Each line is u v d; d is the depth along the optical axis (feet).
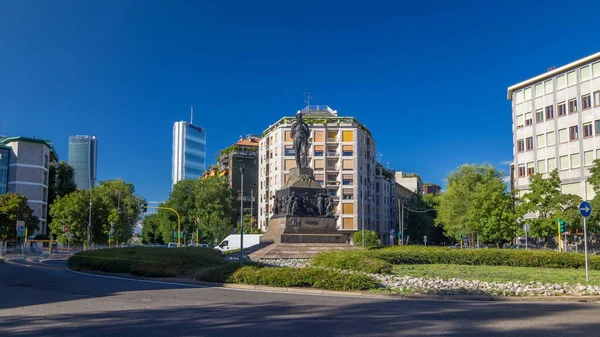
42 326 36.76
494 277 74.64
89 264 96.37
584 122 198.59
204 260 88.33
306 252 117.19
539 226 157.38
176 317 40.63
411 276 74.79
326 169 298.15
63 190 310.45
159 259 85.97
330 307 46.88
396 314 42.50
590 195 193.98
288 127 300.40
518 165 227.40
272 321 38.73
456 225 219.41
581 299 54.54
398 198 403.54
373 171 331.16
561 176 206.18
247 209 363.35
